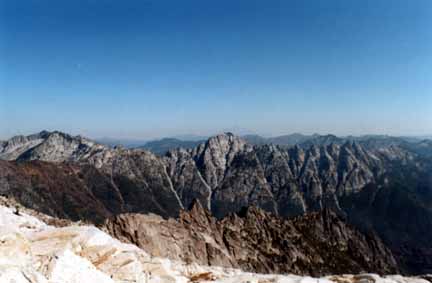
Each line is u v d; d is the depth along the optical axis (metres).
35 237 29.20
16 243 25.03
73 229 31.11
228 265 153.75
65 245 28.75
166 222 157.00
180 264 43.22
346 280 42.06
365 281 41.84
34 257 25.62
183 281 34.84
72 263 25.50
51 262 24.69
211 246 158.00
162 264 34.72
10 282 21.23
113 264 29.73
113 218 140.75
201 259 148.75
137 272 30.20
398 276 47.81
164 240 141.62
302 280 37.41
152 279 31.75
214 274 40.28
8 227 25.78
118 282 28.41
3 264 22.39
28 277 22.39
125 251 31.80
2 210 39.53
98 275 26.17
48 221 106.06
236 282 36.59
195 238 159.12
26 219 40.94
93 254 29.64
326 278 42.75
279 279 37.50
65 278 24.14
